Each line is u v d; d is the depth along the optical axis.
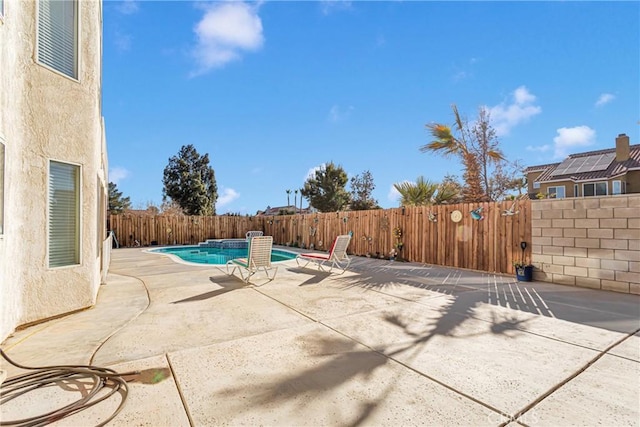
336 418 2.26
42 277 4.35
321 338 3.74
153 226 17.41
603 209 6.22
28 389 2.62
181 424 2.19
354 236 12.62
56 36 4.62
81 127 4.92
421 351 3.38
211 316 4.57
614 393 2.58
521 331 3.97
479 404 2.43
